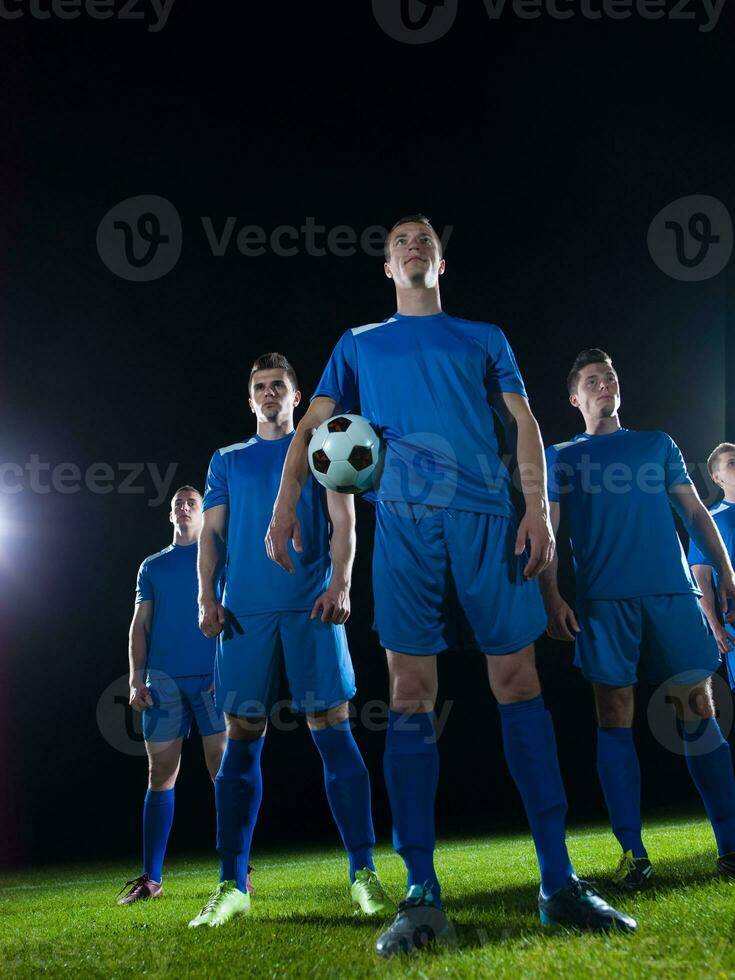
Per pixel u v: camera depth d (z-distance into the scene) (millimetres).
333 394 2721
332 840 11688
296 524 2521
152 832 4434
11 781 12336
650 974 1507
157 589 4723
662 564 3355
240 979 1844
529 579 2414
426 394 2492
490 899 2924
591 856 4465
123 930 2844
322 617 2721
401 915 2090
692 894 2418
